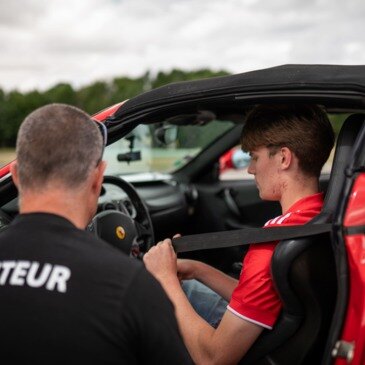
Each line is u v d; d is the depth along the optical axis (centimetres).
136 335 98
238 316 147
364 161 129
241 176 380
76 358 95
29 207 107
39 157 105
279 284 137
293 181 152
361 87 135
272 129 151
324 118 155
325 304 141
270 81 148
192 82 162
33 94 3269
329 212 138
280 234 138
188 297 202
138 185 324
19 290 99
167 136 281
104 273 99
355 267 123
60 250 102
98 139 112
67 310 96
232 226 346
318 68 145
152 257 169
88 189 110
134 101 168
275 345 147
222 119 281
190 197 338
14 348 96
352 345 124
